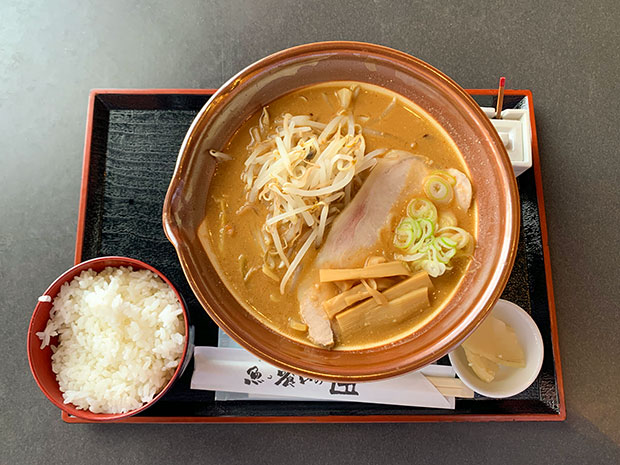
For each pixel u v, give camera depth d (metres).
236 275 0.34
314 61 0.33
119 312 0.36
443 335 0.32
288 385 0.37
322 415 0.38
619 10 0.45
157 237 0.40
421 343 0.32
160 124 0.41
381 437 0.40
